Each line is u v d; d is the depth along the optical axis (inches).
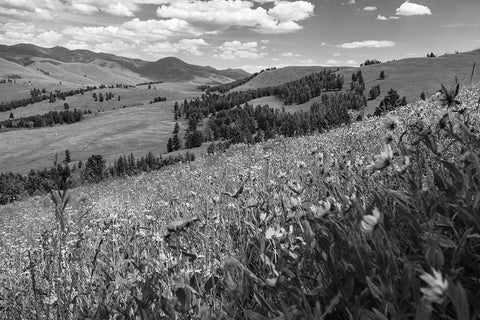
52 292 117.3
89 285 113.3
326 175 143.9
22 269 155.4
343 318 66.8
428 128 93.4
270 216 105.3
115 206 293.1
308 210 97.5
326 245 74.0
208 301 89.5
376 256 62.6
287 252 82.1
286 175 172.2
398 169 83.3
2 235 406.6
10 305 127.4
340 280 68.1
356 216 78.3
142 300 88.3
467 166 80.1
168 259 98.3
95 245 147.6
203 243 118.1
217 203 163.0
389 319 58.1
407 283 55.3
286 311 62.0
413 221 70.9
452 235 72.9
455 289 41.5
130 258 119.9
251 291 84.7
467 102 192.9
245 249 103.2
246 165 368.5
